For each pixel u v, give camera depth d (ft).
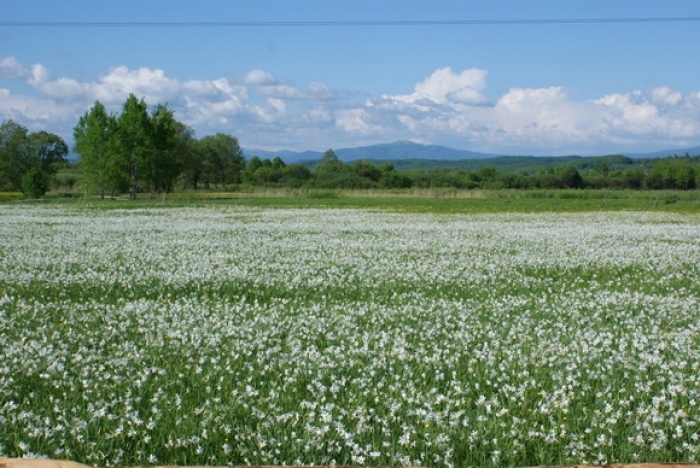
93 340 35.04
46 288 52.03
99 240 89.81
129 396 25.70
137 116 248.52
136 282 54.19
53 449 21.30
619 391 26.61
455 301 46.42
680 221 131.95
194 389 27.37
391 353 31.83
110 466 20.03
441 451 21.17
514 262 67.72
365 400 25.58
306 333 36.88
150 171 252.42
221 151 472.44
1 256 71.00
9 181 373.61
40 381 28.22
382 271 61.11
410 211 165.58
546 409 23.93
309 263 67.87
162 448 21.50
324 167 472.03
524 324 39.01
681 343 34.22
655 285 54.80
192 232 104.17
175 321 38.86
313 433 21.74
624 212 161.68
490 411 24.16
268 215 149.38
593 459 21.04
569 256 73.26
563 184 364.99
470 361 30.71
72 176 437.17
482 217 143.95
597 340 33.96
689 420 23.57
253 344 33.86
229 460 20.84
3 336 35.70
